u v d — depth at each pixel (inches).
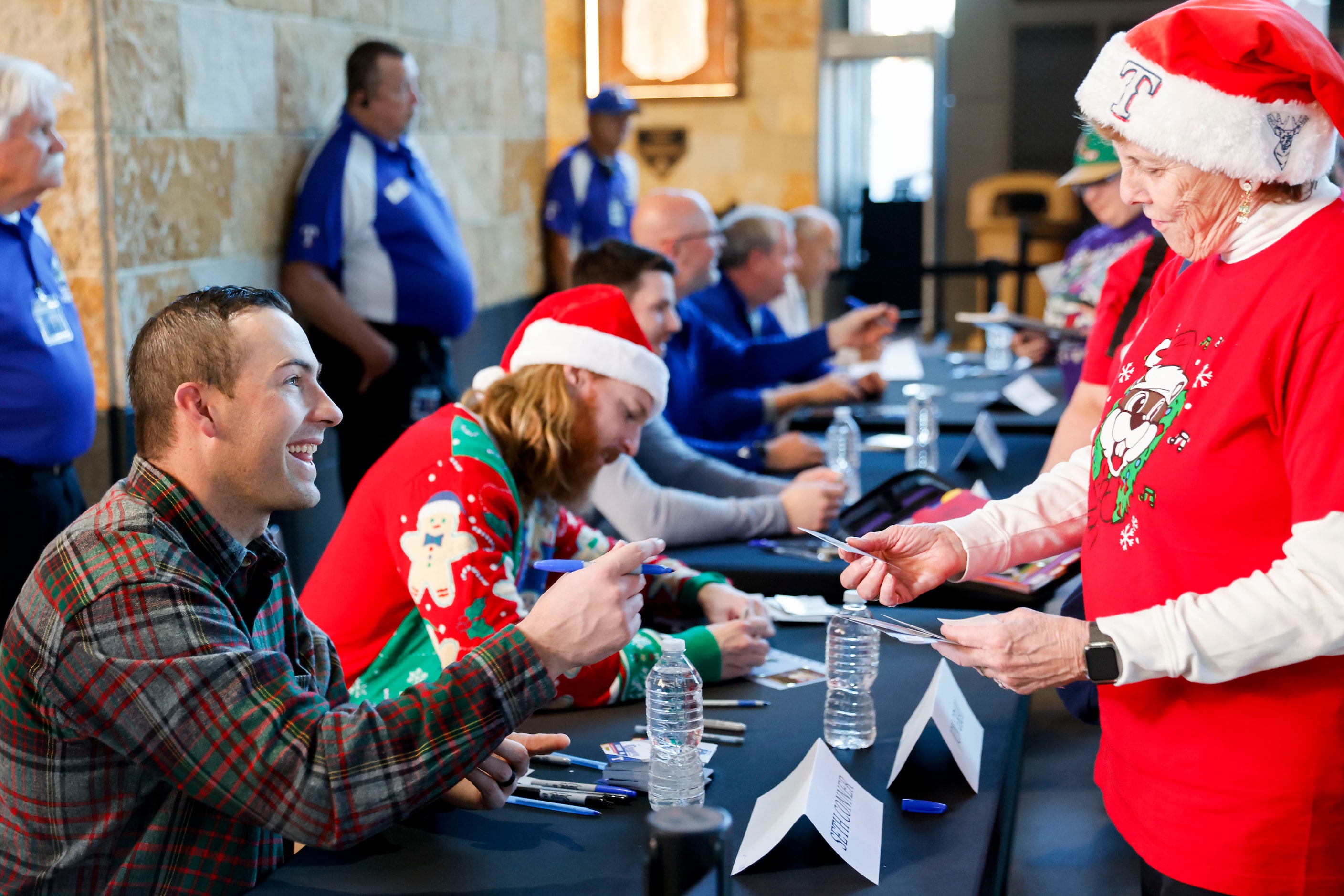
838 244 214.5
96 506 48.7
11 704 46.2
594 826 53.3
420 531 64.1
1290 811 43.6
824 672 72.7
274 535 56.8
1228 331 43.6
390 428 153.2
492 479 65.8
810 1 296.4
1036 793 70.7
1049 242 307.3
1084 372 85.8
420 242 153.3
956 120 312.5
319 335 148.9
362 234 149.3
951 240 317.7
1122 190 47.5
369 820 45.3
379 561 66.2
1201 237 45.3
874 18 321.4
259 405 48.0
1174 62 43.4
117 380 122.7
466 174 200.4
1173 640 42.9
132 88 122.5
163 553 46.4
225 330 47.6
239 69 140.3
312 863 50.0
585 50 307.1
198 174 133.3
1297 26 42.2
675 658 60.0
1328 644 41.1
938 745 60.6
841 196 318.7
